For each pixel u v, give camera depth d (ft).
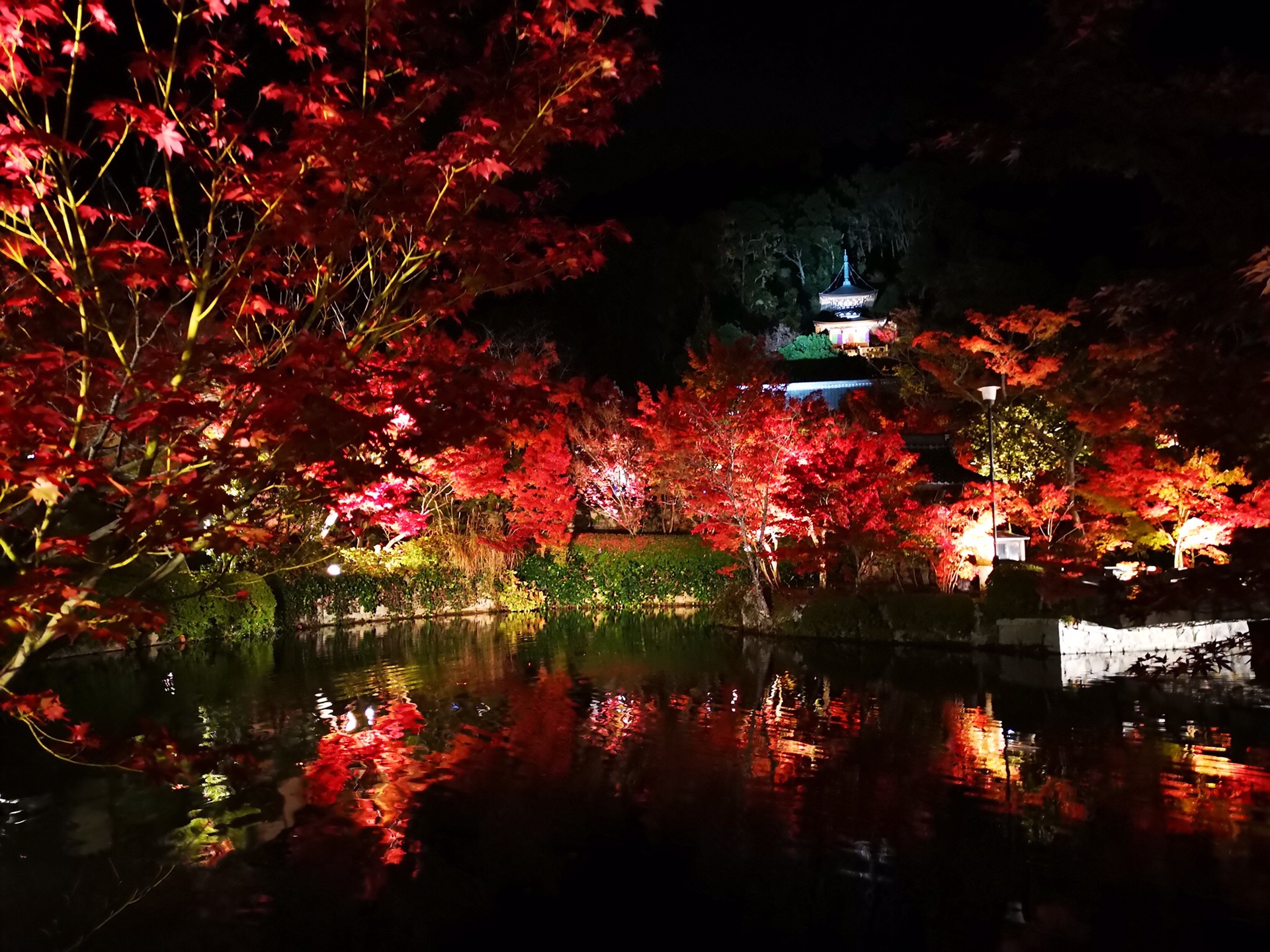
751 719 45.55
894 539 73.10
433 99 19.99
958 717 45.75
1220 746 39.78
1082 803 32.42
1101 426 74.79
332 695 51.26
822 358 169.48
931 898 25.34
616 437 111.14
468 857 28.07
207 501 16.78
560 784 34.88
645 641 74.43
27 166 16.47
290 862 27.61
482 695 51.65
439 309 20.11
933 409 114.42
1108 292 22.59
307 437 16.71
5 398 14.87
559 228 20.83
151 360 17.69
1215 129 19.10
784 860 27.89
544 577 101.76
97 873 26.68
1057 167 20.76
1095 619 63.36
